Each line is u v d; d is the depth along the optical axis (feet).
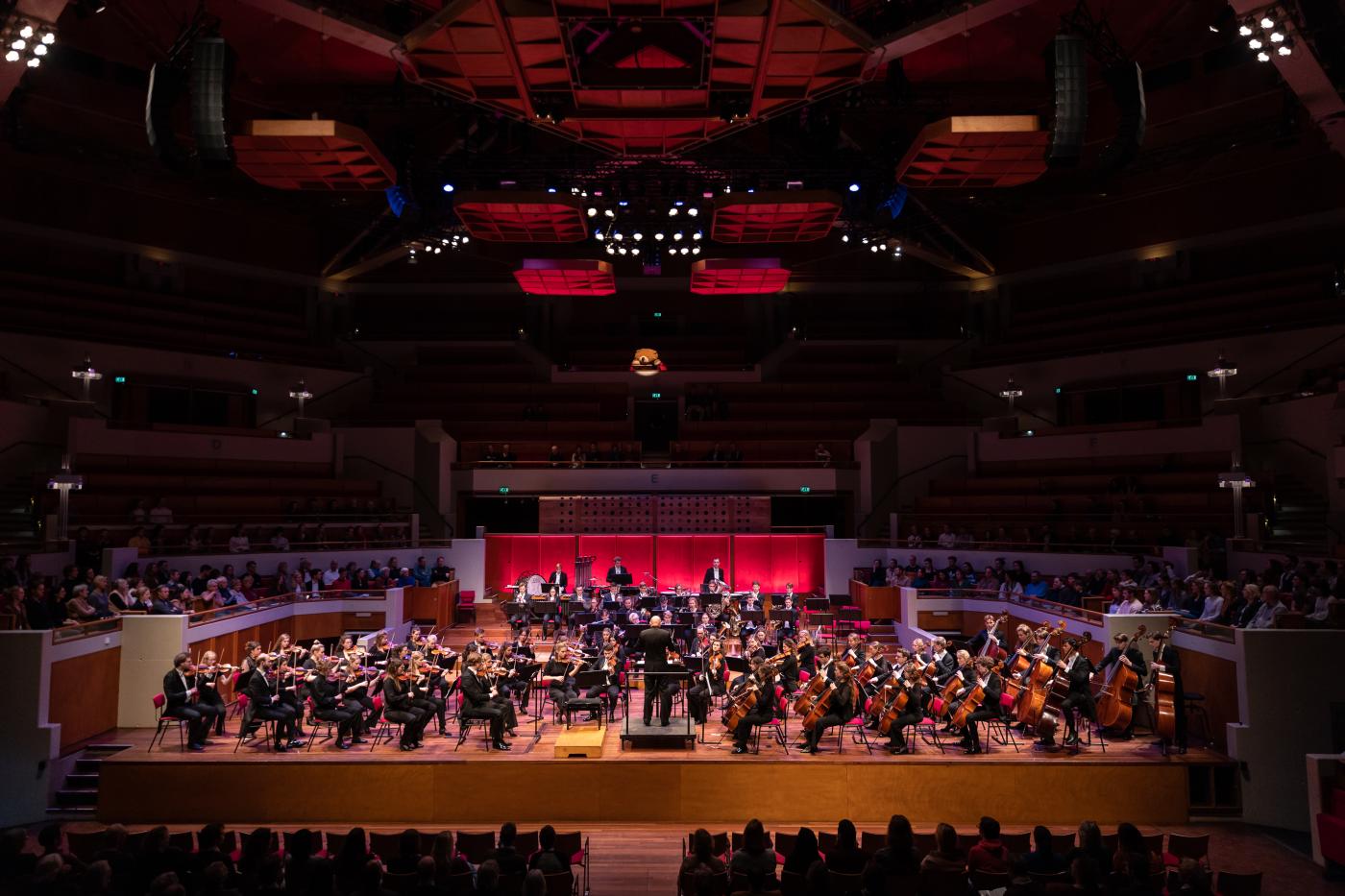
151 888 23.72
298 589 75.97
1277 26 38.32
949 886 29.50
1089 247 103.50
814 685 49.14
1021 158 55.06
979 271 110.22
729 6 39.14
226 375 96.63
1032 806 46.34
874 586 83.35
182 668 48.44
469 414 106.73
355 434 97.55
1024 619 71.15
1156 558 70.85
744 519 94.89
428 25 40.78
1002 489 93.35
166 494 82.17
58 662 49.26
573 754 47.44
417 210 86.63
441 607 82.64
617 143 55.57
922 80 80.38
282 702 49.11
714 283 88.63
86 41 76.02
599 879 39.55
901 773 46.68
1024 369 103.60
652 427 114.01
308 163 55.31
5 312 83.30
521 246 111.86
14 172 88.74
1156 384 92.79
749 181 77.77
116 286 94.63
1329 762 42.27
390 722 53.16
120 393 89.10
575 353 114.73
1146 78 83.56
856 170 77.51
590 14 39.40
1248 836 44.93
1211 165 92.99
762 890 28.94
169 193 98.12
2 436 75.15
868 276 115.03
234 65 44.78
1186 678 53.31
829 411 107.04
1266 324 87.76
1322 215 88.43
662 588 92.43
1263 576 58.70
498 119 78.69
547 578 92.17
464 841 37.68
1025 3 58.44
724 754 48.16
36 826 45.65
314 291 110.52
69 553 65.31
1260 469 81.10
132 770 46.29
